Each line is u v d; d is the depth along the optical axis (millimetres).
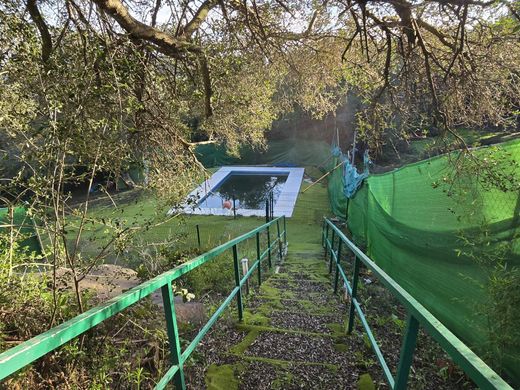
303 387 2338
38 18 2564
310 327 3322
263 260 6902
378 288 4559
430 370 2592
